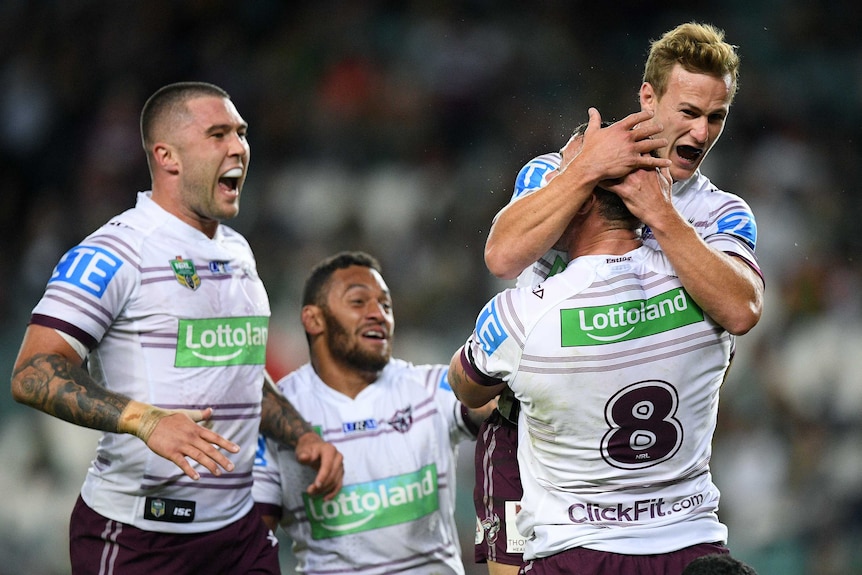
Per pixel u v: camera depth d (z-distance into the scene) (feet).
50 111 114.21
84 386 29.50
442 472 36.81
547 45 112.78
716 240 26.91
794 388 84.38
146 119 32.63
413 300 91.71
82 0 120.16
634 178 24.72
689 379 25.26
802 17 114.73
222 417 32.01
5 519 73.05
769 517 77.51
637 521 25.82
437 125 108.58
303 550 36.58
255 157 108.99
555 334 25.03
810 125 106.83
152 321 31.24
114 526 31.68
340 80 112.68
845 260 93.45
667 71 28.91
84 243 31.30
